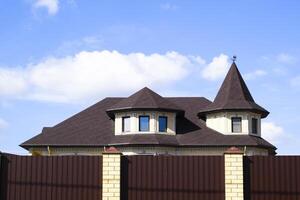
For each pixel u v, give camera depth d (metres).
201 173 15.30
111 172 15.30
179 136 38.06
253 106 39.31
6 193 15.66
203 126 39.62
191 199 15.22
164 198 15.30
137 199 15.34
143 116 37.47
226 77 42.09
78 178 15.59
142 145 36.09
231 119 39.16
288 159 15.14
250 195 15.11
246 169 15.23
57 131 39.38
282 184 15.06
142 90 38.94
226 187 14.98
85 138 38.34
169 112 37.94
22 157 15.80
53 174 15.69
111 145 37.00
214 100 40.91
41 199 15.59
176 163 15.41
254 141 37.59
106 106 42.41
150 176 15.41
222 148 36.97
